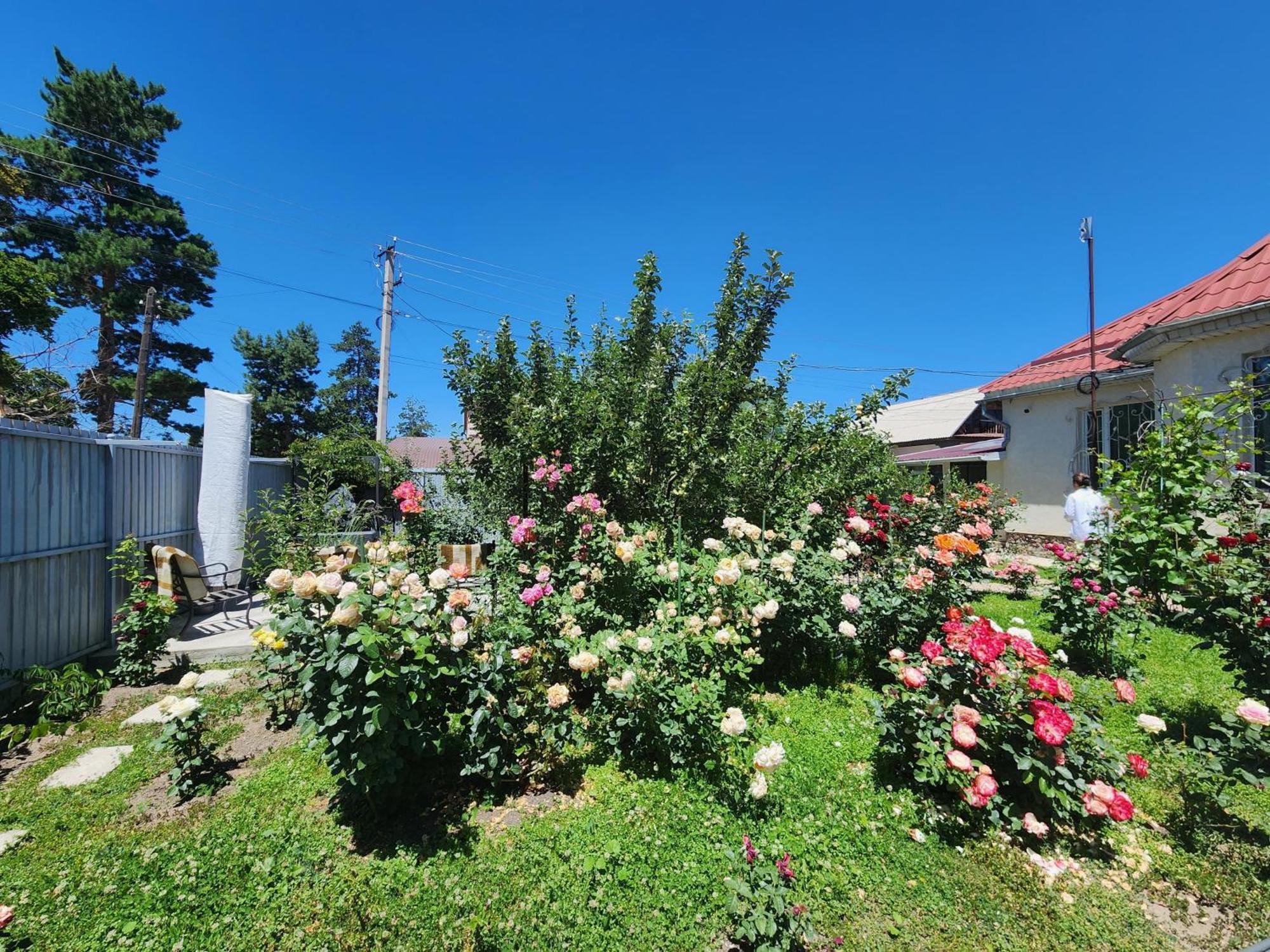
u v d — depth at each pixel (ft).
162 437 70.13
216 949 6.30
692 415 17.28
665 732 9.39
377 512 30.22
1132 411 29.71
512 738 9.15
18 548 13.71
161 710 9.09
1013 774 8.67
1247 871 7.70
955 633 9.11
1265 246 19.77
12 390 36.73
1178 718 11.75
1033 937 6.68
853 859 7.78
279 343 97.66
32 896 7.09
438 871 7.38
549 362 19.61
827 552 15.92
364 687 7.38
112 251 56.54
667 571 12.74
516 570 14.39
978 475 46.83
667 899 6.97
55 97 60.49
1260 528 11.02
